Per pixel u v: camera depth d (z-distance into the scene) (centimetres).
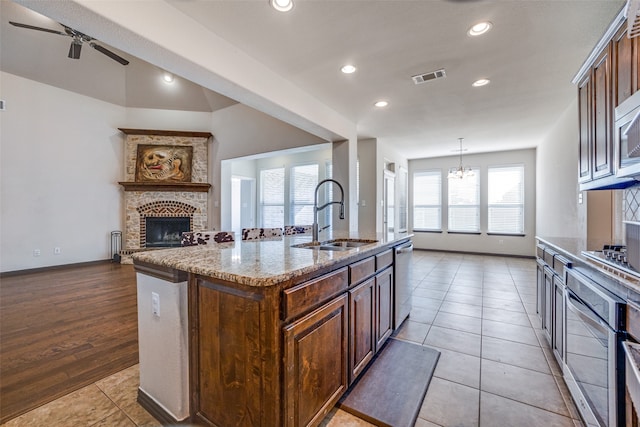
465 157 727
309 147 504
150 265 160
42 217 521
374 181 568
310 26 214
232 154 615
